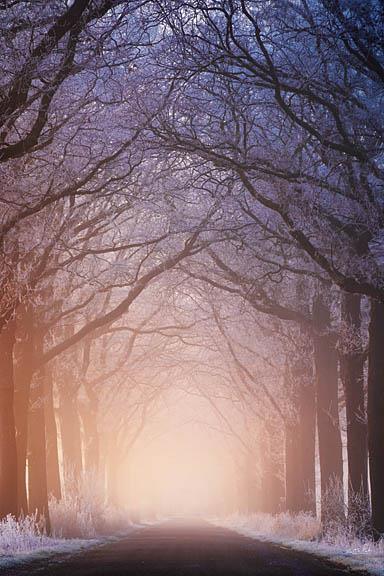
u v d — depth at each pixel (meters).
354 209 39.03
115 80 37.44
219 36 35.22
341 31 33.38
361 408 45.38
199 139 41.34
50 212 46.47
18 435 48.06
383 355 40.59
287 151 39.34
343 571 25.64
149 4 36.06
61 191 38.66
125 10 33.81
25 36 32.06
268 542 47.88
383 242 41.06
